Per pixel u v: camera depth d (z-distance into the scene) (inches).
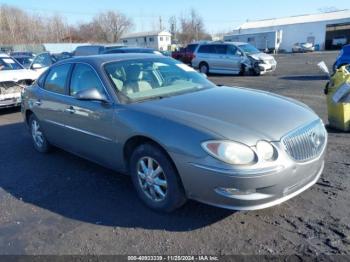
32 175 182.2
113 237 121.6
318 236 115.0
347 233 115.7
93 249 115.7
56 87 187.0
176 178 123.7
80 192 158.1
